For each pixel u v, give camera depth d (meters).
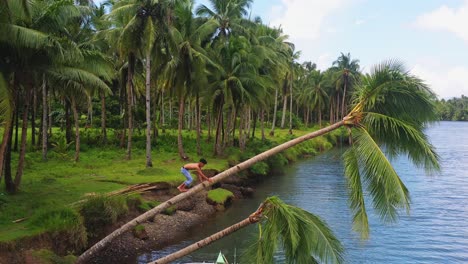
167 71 33.03
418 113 10.38
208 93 35.19
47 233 14.21
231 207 26.05
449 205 26.95
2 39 14.80
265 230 10.20
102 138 39.16
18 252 12.91
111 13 27.95
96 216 16.64
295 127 77.38
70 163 29.25
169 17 28.69
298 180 36.38
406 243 19.86
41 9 17.14
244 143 43.09
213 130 57.09
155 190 23.25
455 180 35.81
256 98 36.88
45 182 21.94
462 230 21.81
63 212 15.35
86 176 24.66
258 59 37.53
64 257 13.80
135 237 17.84
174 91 34.88
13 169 25.41
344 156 10.65
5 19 14.51
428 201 28.05
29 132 42.47
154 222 20.08
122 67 37.34
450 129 127.19
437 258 18.11
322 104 83.81
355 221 10.59
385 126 10.28
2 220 14.92
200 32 33.41
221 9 41.69
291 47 61.41
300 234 10.03
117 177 24.41
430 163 10.02
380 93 10.34
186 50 32.19
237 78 34.53
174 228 20.41
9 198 17.75
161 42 30.20
